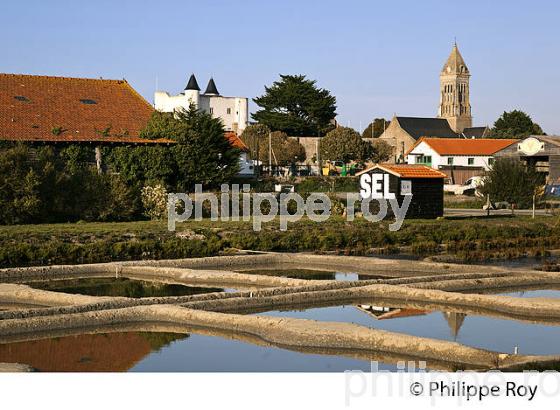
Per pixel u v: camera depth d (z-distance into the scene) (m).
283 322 25.38
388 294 32.00
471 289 34.09
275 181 94.88
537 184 76.81
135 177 67.00
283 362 22.25
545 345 24.39
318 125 164.75
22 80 75.44
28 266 39.06
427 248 46.66
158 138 71.62
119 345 24.11
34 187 54.41
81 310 27.62
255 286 34.50
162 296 31.67
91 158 66.69
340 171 131.62
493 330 26.34
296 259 42.41
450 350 22.41
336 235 47.97
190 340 24.70
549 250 46.34
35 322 25.75
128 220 57.88
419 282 33.97
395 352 23.09
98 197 56.66
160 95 133.50
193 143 71.81
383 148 144.62
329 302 31.16
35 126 68.75
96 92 77.88
